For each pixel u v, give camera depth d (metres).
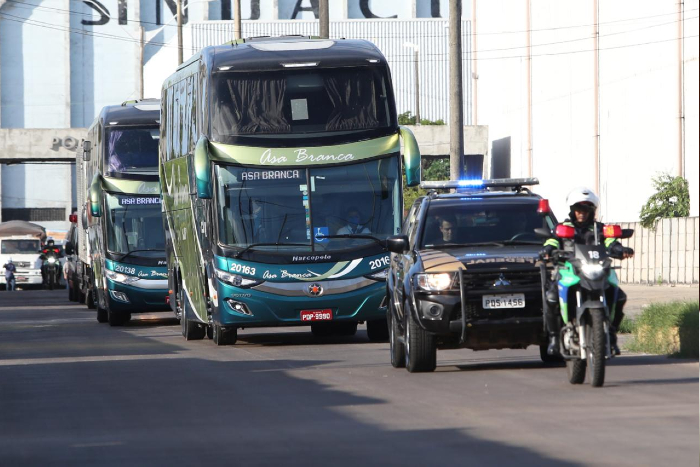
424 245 43.12
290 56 60.53
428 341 41.22
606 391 34.22
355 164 59.44
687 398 32.19
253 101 59.75
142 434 28.44
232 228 58.44
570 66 152.12
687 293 96.12
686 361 43.09
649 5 127.94
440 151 188.12
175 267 72.19
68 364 51.03
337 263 58.50
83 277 116.38
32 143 189.00
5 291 199.25
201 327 67.62
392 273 45.56
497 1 185.88
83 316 103.88
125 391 38.66
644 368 40.78
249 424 29.66
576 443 25.03
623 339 53.81
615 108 138.00
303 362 48.75
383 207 59.44
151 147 87.75
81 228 117.06
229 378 42.16
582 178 148.50
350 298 58.44
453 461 23.33
